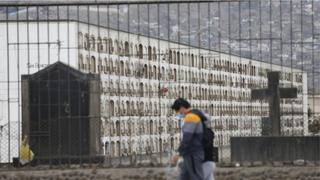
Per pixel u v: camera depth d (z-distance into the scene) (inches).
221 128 2662.4
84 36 2251.5
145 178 1135.0
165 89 2620.6
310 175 1141.1
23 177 1175.0
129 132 2539.4
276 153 1307.8
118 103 2591.0
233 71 2716.5
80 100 1421.0
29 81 1451.8
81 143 1401.3
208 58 2768.2
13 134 1925.4
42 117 1430.9
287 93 1402.6
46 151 1406.3
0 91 2522.1
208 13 1802.4
